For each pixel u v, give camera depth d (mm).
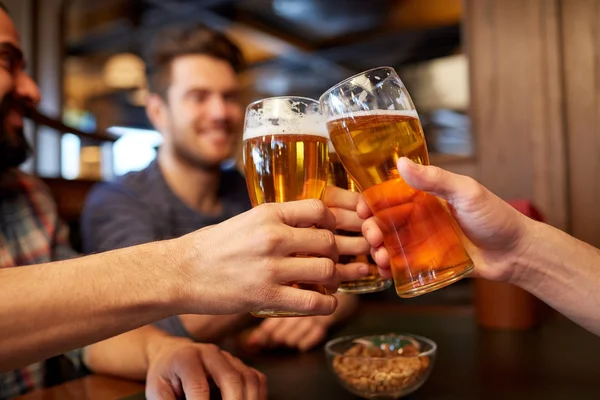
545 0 1017
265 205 417
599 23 983
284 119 462
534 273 516
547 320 806
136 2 1801
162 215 1104
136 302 401
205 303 410
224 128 1175
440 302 1083
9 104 821
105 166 1544
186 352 544
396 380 498
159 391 506
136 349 620
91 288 399
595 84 989
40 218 918
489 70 1077
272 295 404
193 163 1185
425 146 486
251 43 2105
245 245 401
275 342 707
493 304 772
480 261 529
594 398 487
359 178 473
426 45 1802
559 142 1014
